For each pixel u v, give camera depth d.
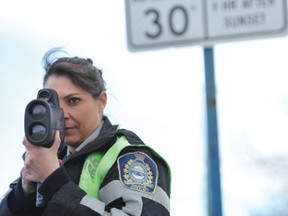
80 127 8.66
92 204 7.95
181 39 9.63
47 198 8.05
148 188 8.24
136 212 8.05
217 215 9.54
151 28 9.70
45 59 8.98
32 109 8.02
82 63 8.78
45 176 7.98
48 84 8.70
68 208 7.89
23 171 8.22
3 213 8.58
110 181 8.29
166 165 8.67
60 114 8.19
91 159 8.54
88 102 8.68
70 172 8.56
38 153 8.00
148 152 8.54
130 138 8.67
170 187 8.67
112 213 7.98
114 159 8.39
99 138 8.59
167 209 8.36
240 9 9.59
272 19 9.55
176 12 9.65
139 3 9.73
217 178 9.57
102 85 8.89
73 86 8.63
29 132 8.00
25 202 8.48
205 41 9.60
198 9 9.63
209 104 9.66
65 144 8.72
